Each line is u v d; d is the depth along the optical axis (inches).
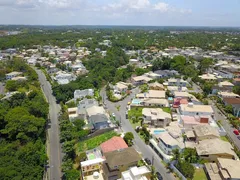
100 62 5826.8
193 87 4256.9
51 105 3526.1
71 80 4613.7
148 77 4751.5
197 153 2020.2
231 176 1674.5
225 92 3671.3
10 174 1699.1
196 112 2829.7
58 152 2297.0
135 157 1844.2
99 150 2225.6
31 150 2042.3
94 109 2903.5
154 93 3595.0
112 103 3516.2
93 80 4335.6
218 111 3154.5
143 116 2802.7
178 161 1918.1
